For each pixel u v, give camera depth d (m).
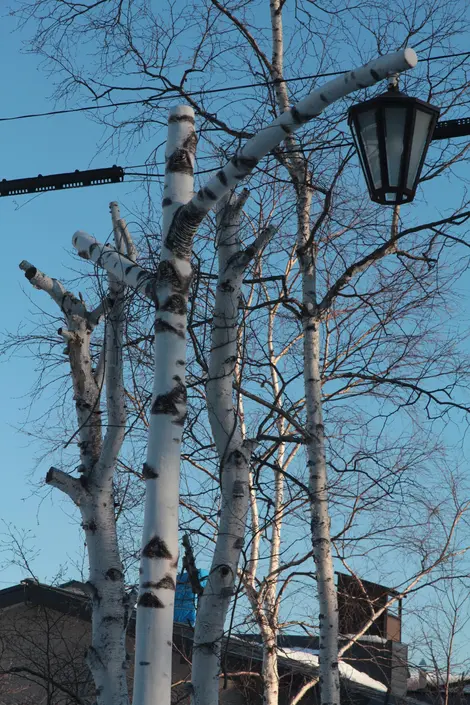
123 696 18.08
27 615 32.97
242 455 17.38
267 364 21.84
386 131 14.07
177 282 14.80
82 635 31.34
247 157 14.06
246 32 24.52
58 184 17.86
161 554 13.43
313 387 23.56
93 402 19.77
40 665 28.69
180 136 15.79
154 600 13.24
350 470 24.31
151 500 13.72
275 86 24.50
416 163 14.16
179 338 14.59
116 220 19.30
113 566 18.81
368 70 12.94
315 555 22.67
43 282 20.22
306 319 23.69
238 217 17.98
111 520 19.09
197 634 16.52
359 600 29.81
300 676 31.16
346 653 32.12
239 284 17.69
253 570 28.73
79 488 19.05
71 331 19.98
